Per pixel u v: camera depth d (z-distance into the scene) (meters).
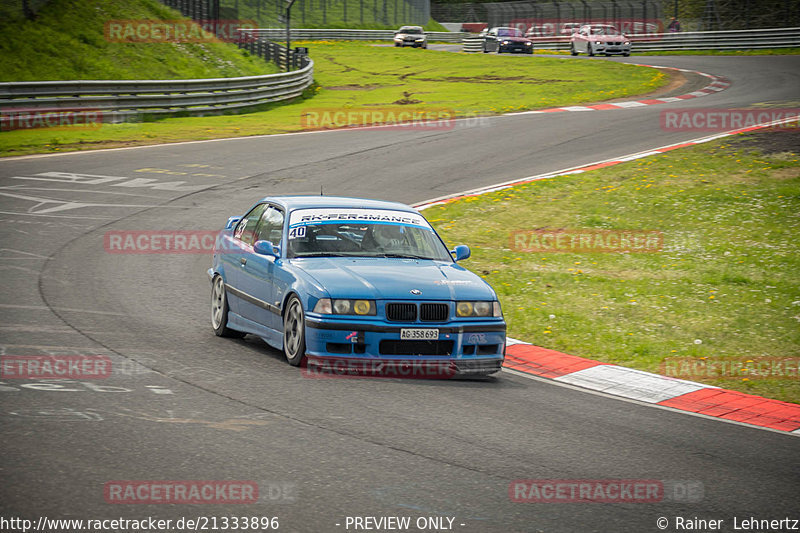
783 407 23.69
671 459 18.23
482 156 69.25
